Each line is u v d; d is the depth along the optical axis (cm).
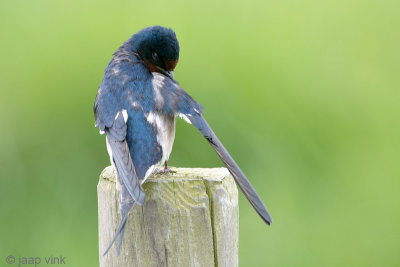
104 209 649
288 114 1345
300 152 1325
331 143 1348
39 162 1335
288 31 1440
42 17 1471
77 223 1273
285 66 1391
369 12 1477
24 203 1305
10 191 1313
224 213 624
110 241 640
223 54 1383
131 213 621
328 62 1422
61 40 1440
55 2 1480
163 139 741
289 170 1302
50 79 1398
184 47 1388
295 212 1261
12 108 1380
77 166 1305
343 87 1406
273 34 1425
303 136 1335
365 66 1437
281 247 1231
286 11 1452
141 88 759
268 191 1277
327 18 1471
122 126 727
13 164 1332
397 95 1406
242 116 1328
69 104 1371
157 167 720
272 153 1303
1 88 1396
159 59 843
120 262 627
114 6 1461
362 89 1405
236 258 646
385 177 1323
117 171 665
